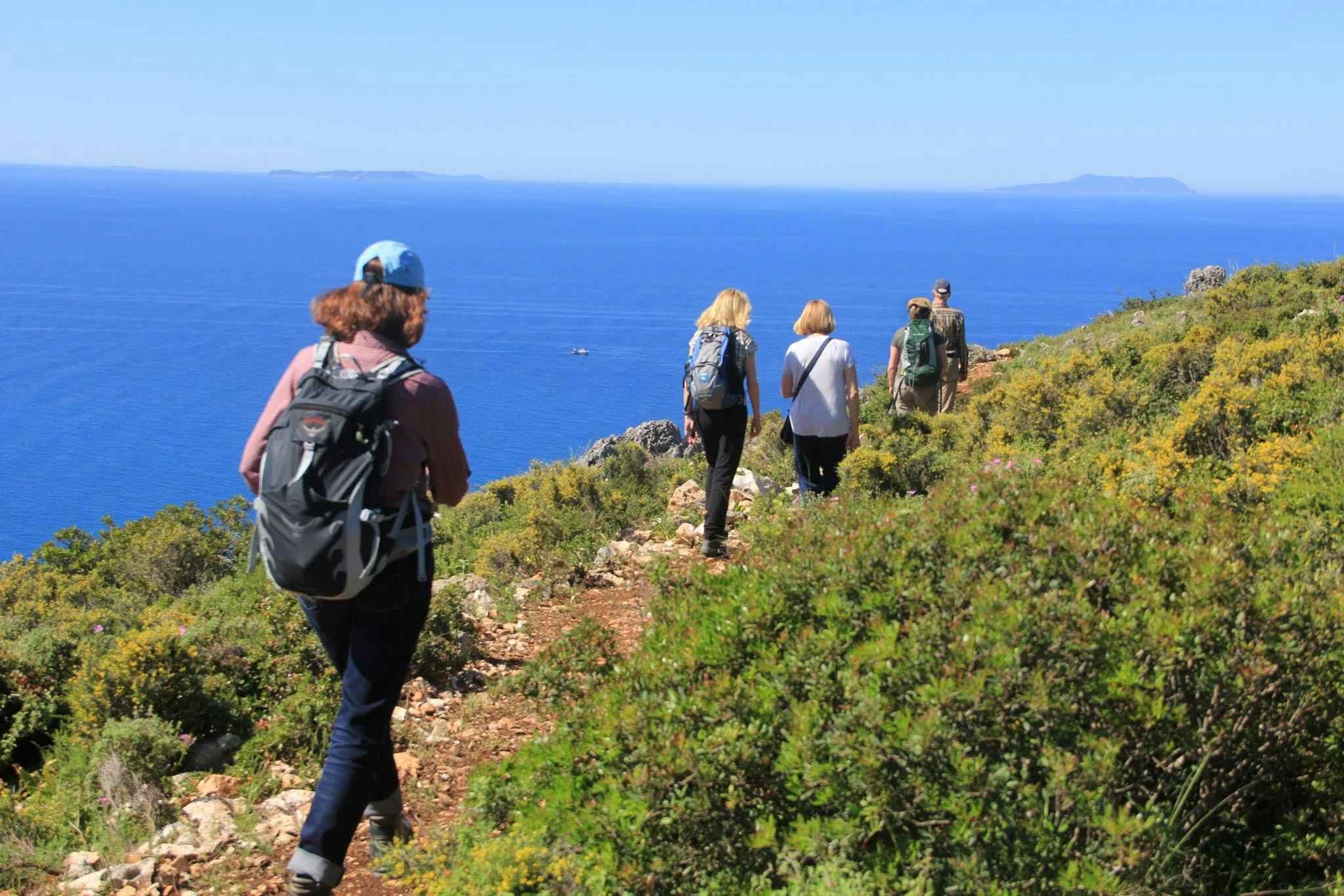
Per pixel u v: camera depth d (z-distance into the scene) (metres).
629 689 3.91
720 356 8.12
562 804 3.54
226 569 11.85
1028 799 3.05
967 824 2.93
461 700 5.89
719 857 3.28
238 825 4.44
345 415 3.37
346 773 3.54
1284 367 9.67
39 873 4.21
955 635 3.50
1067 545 3.92
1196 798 3.43
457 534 11.85
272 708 5.65
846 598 3.99
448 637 6.30
